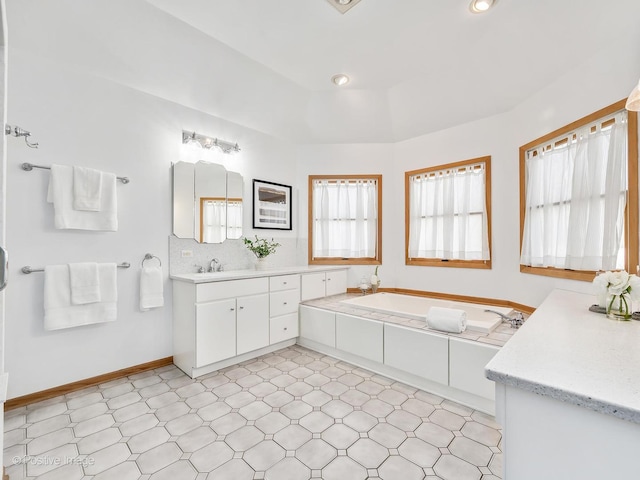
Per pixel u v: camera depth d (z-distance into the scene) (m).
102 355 2.31
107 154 2.36
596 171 2.05
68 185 2.10
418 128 3.54
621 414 0.61
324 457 1.49
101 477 1.35
